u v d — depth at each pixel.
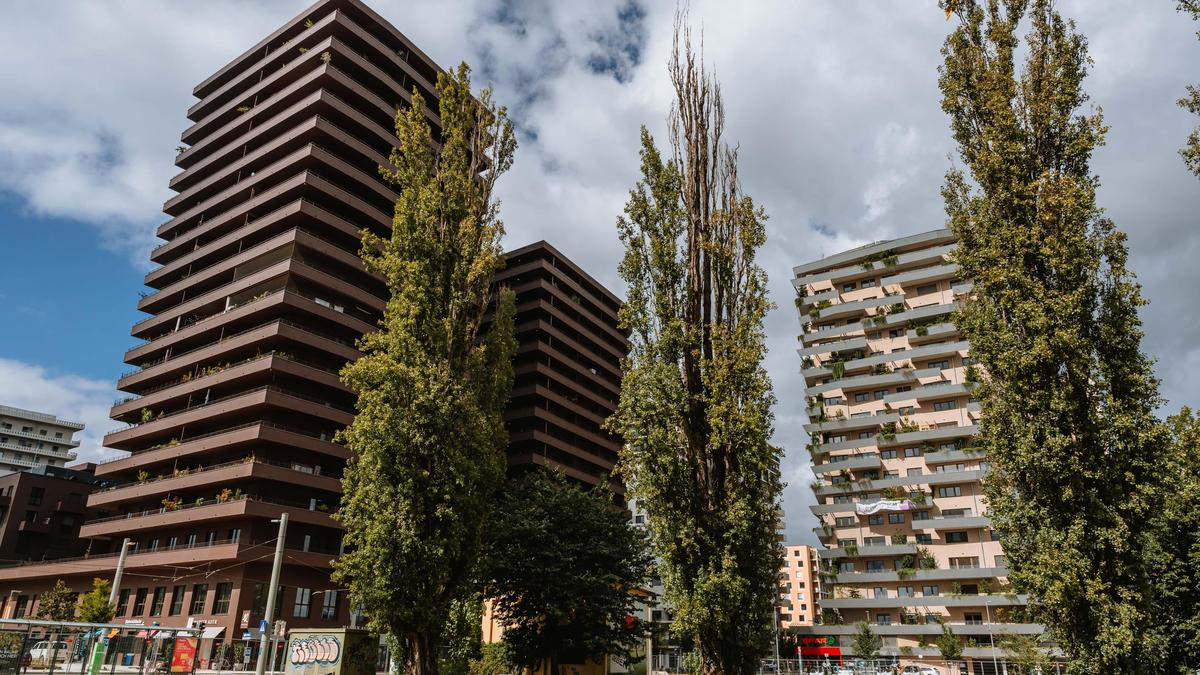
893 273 79.56
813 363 80.12
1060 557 18.36
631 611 38.34
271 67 73.50
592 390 96.44
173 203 76.25
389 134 71.12
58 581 64.25
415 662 23.12
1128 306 19.72
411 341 25.97
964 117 23.86
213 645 50.16
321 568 56.81
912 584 67.81
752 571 21.11
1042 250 20.25
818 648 68.62
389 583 22.98
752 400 21.91
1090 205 20.48
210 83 78.69
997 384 21.14
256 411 58.03
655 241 24.36
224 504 54.09
